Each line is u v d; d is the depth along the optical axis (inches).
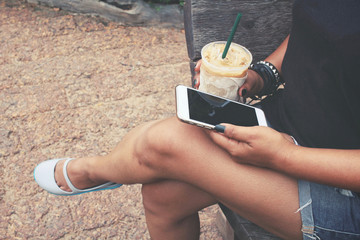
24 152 93.4
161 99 113.0
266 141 41.0
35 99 107.8
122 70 122.0
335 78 46.8
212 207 85.8
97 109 107.1
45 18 139.1
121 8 140.2
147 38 138.3
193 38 65.7
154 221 52.6
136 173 49.2
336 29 45.1
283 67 55.9
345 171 40.2
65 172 65.7
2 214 80.0
